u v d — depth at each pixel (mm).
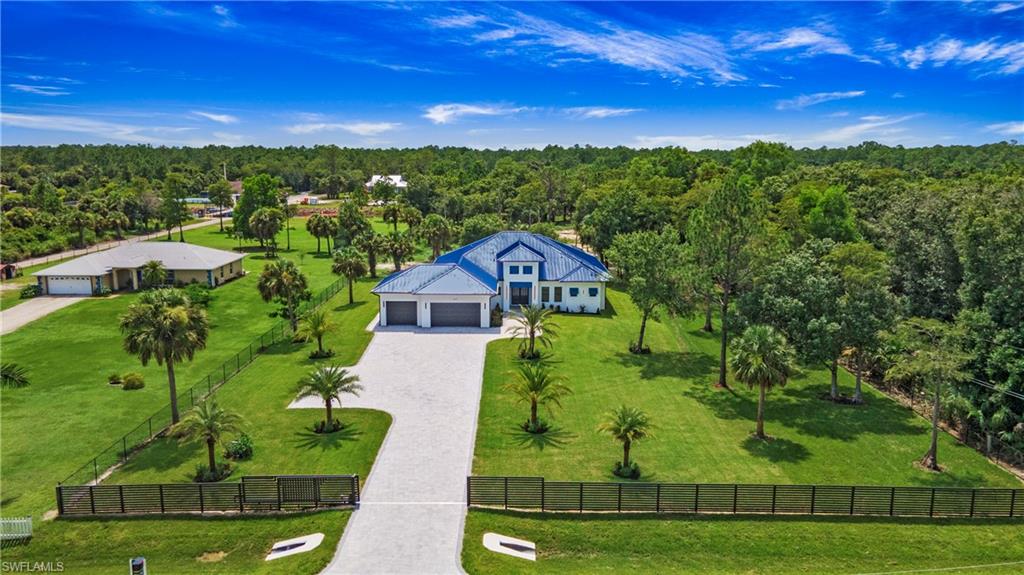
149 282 78312
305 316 62219
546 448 36250
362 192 189250
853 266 47156
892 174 119500
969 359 35812
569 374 49188
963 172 136125
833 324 42344
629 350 56094
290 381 46938
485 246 74438
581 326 63469
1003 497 30141
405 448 35812
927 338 39125
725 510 29969
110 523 28484
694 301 51812
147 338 36656
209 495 29969
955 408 39719
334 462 34031
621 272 84938
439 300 61688
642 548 27109
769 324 45438
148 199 138250
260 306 73438
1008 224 43156
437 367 50000
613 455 35688
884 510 30125
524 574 24922
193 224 150875
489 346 55875
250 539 27406
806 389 47750
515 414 41031
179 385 46906
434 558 25578
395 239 90000
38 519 28828
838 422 41500
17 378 35281
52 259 101188
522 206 144625
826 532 28375
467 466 33750
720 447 37250
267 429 38375
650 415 41812
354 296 77125
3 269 86562
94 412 41719
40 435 38125
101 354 54438
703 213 49250
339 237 112500
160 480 32344
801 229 79438
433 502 29984
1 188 185000
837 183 109375
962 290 45531
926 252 54094
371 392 44562
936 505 30078
